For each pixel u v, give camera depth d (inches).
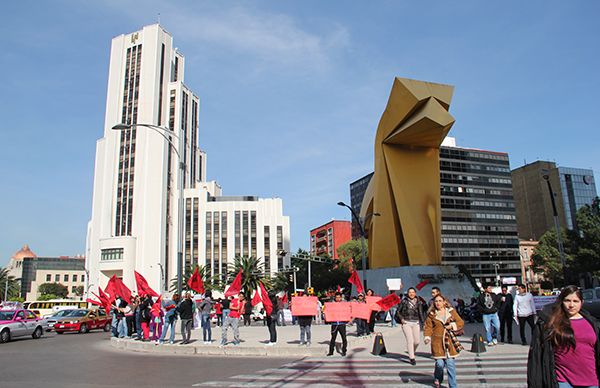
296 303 633.0
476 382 376.8
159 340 711.7
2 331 920.3
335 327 565.0
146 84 3447.3
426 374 421.1
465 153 4345.5
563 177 4911.4
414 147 1806.1
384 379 402.9
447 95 1654.8
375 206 1806.1
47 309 1989.4
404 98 1641.2
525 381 376.8
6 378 442.9
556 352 187.8
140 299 783.1
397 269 1701.5
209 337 704.4
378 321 1249.4
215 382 405.7
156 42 3511.3
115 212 3331.7
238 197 3956.7
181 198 991.0
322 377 419.5
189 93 3929.6
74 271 5757.9
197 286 826.8
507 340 650.2
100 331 1363.2
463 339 702.5
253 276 2844.5
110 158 3425.2
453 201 4178.2
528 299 585.0
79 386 394.3
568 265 2082.9
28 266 5556.1
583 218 2129.7
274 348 601.3
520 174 5132.9
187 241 3590.1
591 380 180.9
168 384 399.5
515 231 4389.8
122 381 418.0
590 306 709.3
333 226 6097.4
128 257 3105.3
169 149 3459.6
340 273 3646.7
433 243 1744.6
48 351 717.9
